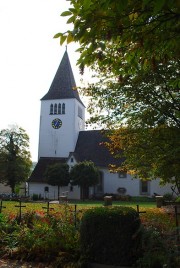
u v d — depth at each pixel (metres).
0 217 9.75
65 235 7.98
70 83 61.09
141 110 15.12
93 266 7.09
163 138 14.44
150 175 16.45
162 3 3.39
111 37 4.54
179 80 7.38
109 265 7.01
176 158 13.53
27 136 53.03
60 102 59.12
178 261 6.35
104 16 4.17
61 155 57.59
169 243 6.78
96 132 59.09
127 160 16.59
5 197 41.50
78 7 4.06
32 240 8.17
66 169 47.97
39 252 7.85
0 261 7.79
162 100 14.27
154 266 6.59
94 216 7.25
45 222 8.96
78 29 4.24
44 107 59.69
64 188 50.31
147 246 6.77
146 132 14.82
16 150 52.06
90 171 46.44
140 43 4.77
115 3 3.74
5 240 8.64
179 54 5.34
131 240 7.00
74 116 58.34
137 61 5.68
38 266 7.35
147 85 13.79
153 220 8.74
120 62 5.61
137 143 15.25
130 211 7.26
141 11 4.19
